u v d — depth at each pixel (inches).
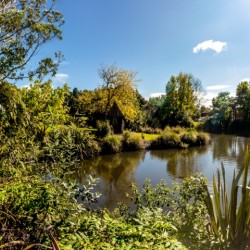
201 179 170.1
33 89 164.7
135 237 92.5
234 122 1980.8
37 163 116.4
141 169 700.0
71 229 93.8
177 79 2133.4
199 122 2285.9
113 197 434.6
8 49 394.6
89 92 1465.3
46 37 460.1
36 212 91.7
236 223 116.6
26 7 471.2
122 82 1430.9
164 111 1978.3
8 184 103.4
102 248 84.0
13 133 132.4
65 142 116.6
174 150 1057.5
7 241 83.5
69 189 100.5
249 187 114.2
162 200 204.4
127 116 1469.0
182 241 124.7
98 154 898.7
